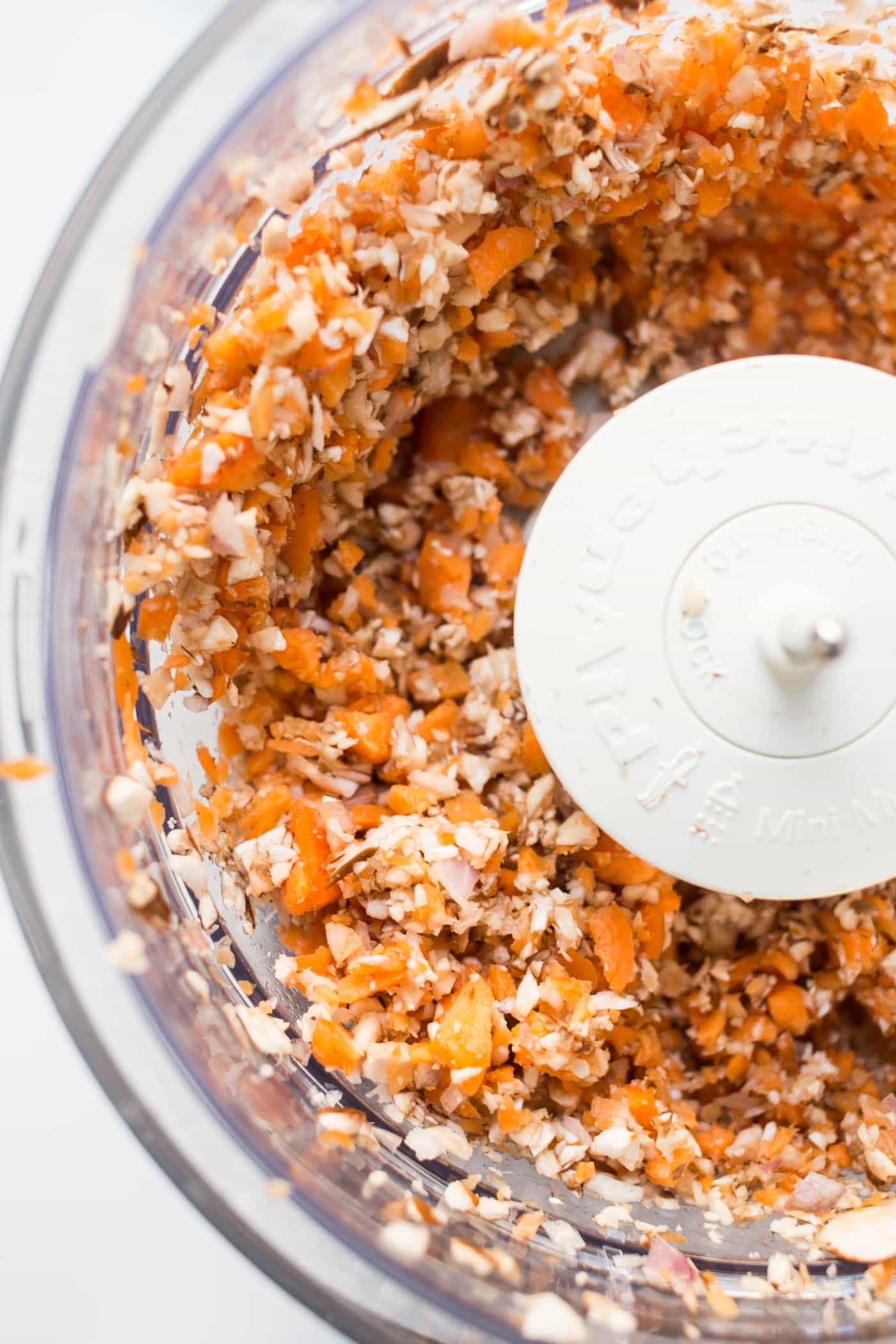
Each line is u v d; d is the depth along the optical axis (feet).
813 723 0.68
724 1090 0.78
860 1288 0.70
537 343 0.78
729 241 0.79
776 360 0.69
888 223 0.77
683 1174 0.74
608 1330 0.66
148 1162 0.77
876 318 0.79
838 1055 0.78
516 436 0.78
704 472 0.68
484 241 0.72
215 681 0.72
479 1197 0.70
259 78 0.65
